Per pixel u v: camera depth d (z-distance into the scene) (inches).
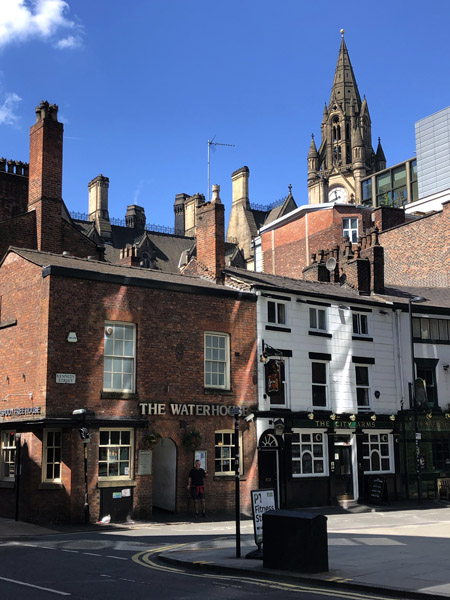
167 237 2952.8
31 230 1115.9
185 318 924.6
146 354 878.4
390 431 1118.4
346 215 1673.2
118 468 829.8
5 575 435.2
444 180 2094.0
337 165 4008.4
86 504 779.4
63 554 541.3
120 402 840.9
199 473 868.6
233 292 976.3
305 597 370.3
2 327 886.4
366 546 559.2
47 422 768.9
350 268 1217.4
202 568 475.2
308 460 1025.5
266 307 1018.1
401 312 1181.7
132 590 388.2
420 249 1526.8
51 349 796.6
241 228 2994.6
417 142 2219.5
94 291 843.4
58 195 1135.6
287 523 448.8
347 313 1112.2
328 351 1075.9
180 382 904.9
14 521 783.1
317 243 1694.1
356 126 4008.4
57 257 918.4
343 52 4242.1
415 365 1176.2
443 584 384.5
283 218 1790.1
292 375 1025.5
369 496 1058.1
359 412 1091.9
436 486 1138.7
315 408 1045.8
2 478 854.5
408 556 493.7
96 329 837.8
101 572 451.5
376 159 4028.1
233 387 957.2
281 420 981.8
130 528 761.6
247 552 537.3
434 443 1160.2
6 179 1288.1
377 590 380.2
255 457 959.6
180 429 893.2
